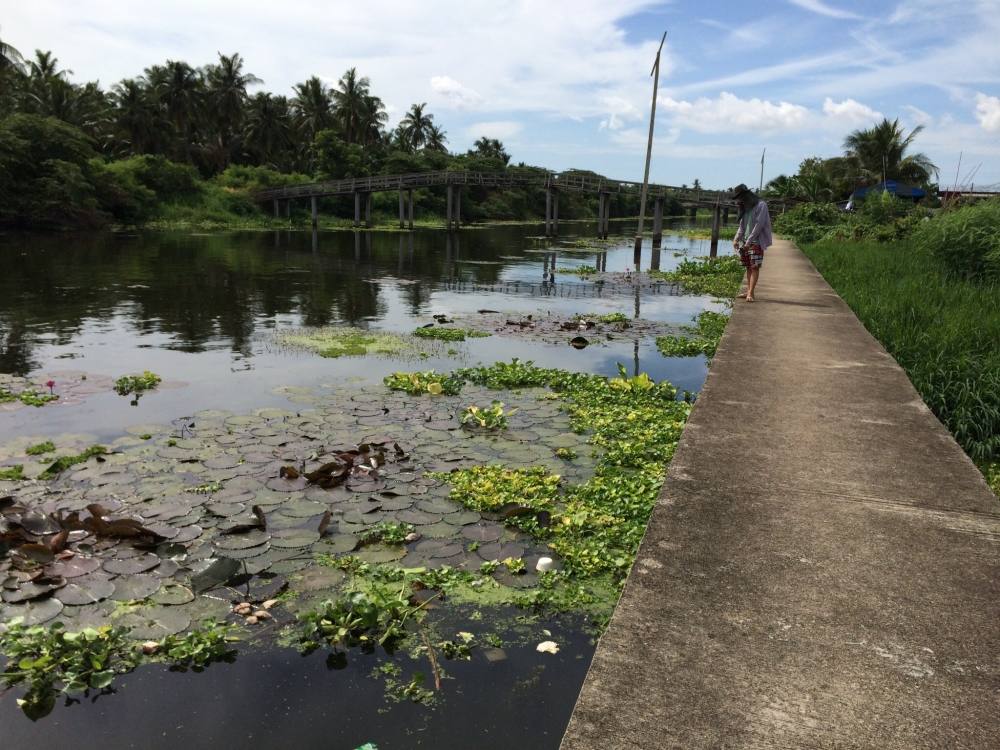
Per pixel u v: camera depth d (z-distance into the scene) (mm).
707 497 2852
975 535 2539
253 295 13820
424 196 61812
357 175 58156
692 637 1911
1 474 4477
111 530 3691
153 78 51250
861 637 1917
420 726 2441
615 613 2018
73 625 2984
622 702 1663
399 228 46062
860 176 44938
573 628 3057
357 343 9227
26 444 5043
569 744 1533
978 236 10375
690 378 7656
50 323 10328
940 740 1546
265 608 3143
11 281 15195
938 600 2104
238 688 2643
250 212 48969
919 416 4059
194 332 9820
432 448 5180
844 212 33094
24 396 6328
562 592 3338
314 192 45281
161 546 3631
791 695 1689
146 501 4176
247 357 8266
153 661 2801
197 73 51469
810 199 40688
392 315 11719
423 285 16172
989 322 6762
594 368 8094
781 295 9586
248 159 60969
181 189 46375
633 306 13359
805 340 6363
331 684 2668
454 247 30406
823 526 2596
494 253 27406
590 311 12641
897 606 2068
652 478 4543
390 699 2584
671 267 22875
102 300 12695
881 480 3061
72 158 37688
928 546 2449
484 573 3488
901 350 6324
